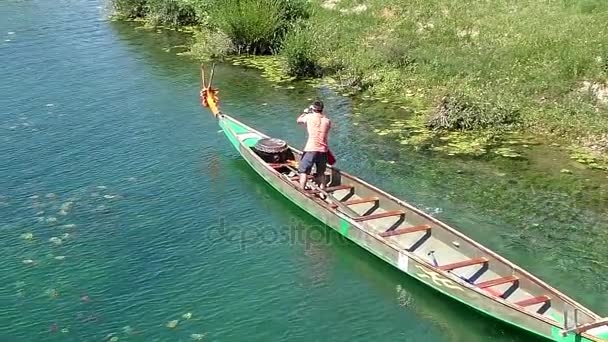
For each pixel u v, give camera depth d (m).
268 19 21.44
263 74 19.78
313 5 23.58
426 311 9.79
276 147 13.56
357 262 10.84
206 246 11.25
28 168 13.86
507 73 17.31
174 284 10.28
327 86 18.69
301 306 9.87
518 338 9.21
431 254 10.82
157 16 24.97
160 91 18.33
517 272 9.65
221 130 15.77
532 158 14.14
